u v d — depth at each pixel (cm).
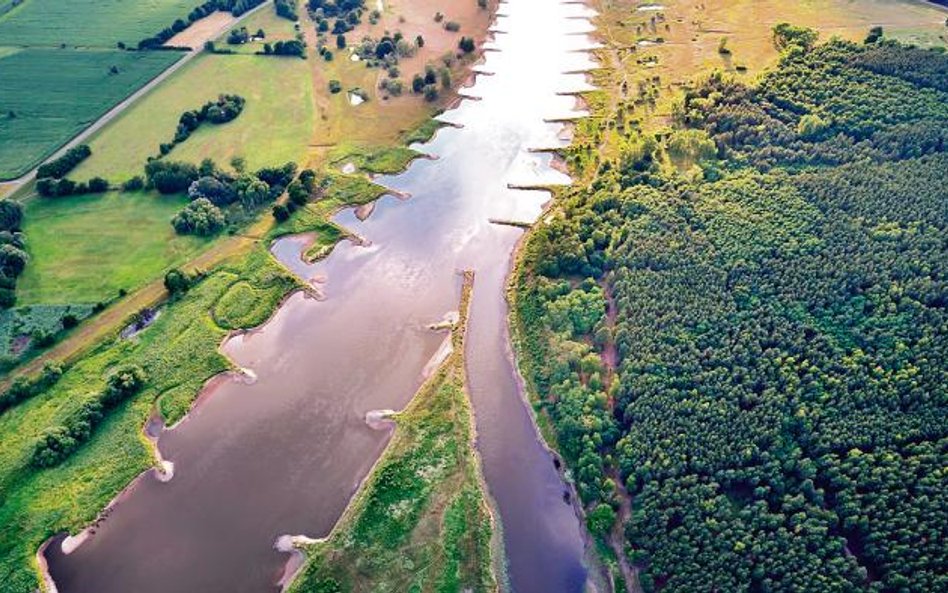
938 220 14712
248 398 13812
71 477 12394
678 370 12756
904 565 9781
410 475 12162
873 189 15638
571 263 15312
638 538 10794
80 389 13712
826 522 10406
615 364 13500
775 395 12006
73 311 15338
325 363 14438
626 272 14675
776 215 15425
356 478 12325
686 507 10862
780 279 13950
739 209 15725
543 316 14512
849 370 12206
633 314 13875
